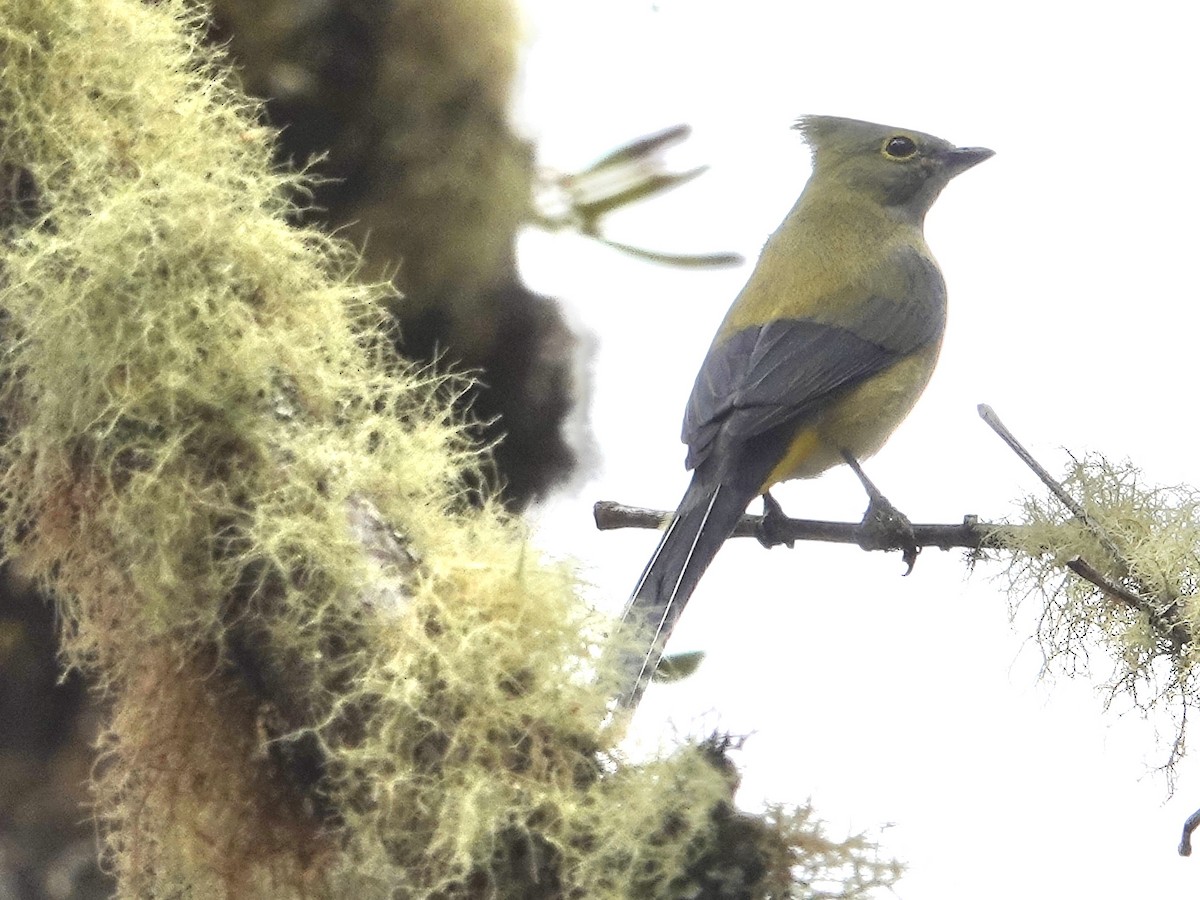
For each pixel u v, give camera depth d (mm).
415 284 6805
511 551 4949
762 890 4414
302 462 4914
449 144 6785
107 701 6004
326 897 4730
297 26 6633
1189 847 5426
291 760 4777
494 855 4496
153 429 4957
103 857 6102
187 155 5395
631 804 4449
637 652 4961
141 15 5574
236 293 5188
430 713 4609
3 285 5230
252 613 4770
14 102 5305
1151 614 6070
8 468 5223
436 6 6738
